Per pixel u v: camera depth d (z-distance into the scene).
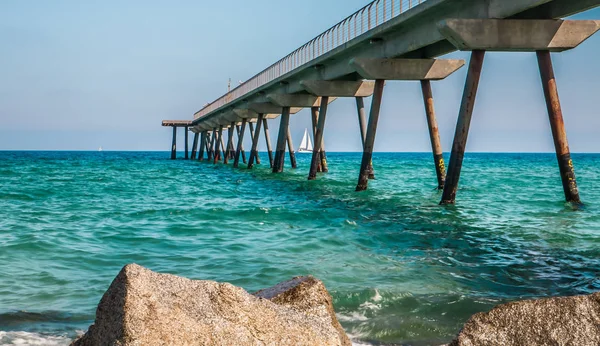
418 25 23.56
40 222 16.50
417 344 6.80
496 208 21.31
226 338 4.57
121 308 4.39
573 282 9.95
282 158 45.50
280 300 5.55
